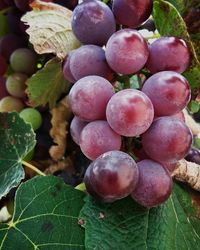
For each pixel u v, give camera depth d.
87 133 0.13
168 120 0.13
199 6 0.15
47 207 0.14
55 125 0.19
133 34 0.13
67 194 0.15
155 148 0.13
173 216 0.15
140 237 0.14
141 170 0.13
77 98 0.13
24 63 0.19
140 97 0.12
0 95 0.20
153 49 0.14
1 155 0.16
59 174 0.18
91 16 0.14
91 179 0.12
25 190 0.15
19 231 0.14
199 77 0.15
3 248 0.14
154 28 0.16
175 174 0.15
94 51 0.14
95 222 0.13
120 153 0.12
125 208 0.14
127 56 0.13
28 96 0.18
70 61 0.14
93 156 0.13
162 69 0.14
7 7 0.20
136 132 0.12
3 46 0.20
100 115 0.13
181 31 0.14
